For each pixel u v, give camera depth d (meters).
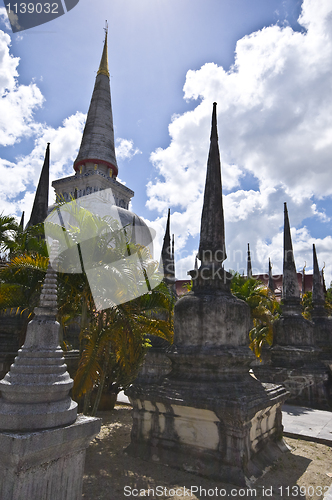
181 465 6.55
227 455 6.20
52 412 3.97
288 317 14.62
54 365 4.26
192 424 6.75
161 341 12.22
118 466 6.76
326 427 9.70
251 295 18.03
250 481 5.95
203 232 8.45
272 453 7.30
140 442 7.44
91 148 51.44
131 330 8.74
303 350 13.75
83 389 8.10
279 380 13.70
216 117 9.27
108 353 9.46
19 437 3.56
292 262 15.20
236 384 6.93
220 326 7.32
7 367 11.09
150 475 6.36
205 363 7.15
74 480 4.18
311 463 7.13
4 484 3.63
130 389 7.71
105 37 56.56
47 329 4.39
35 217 12.68
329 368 15.05
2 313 11.76
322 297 17.80
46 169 13.36
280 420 8.16
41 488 3.78
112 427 9.79
